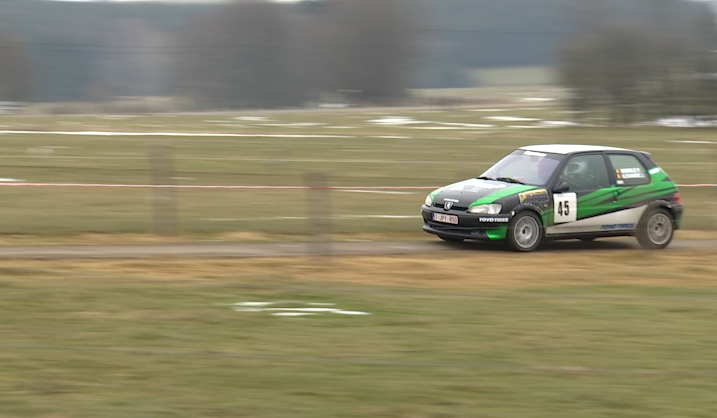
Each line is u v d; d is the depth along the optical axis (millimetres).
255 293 39562
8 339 30625
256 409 23469
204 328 32938
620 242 60375
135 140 175125
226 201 80312
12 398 23953
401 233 62406
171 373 26781
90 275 42969
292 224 66000
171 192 82625
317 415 23047
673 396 25531
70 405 23453
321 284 42344
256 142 174000
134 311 35375
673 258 53344
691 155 158500
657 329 34469
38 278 41750
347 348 30438
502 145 174625
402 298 39531
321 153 145000
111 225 63625
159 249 51812
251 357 28875
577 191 55094
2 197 79812
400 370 27672
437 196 55625
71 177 98438
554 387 26125
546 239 54438
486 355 29844
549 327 34375
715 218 74000
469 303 38781
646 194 56875
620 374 27781
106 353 28984
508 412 23672
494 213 52906
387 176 103625
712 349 31438
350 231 62906
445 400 24578
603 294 41812
